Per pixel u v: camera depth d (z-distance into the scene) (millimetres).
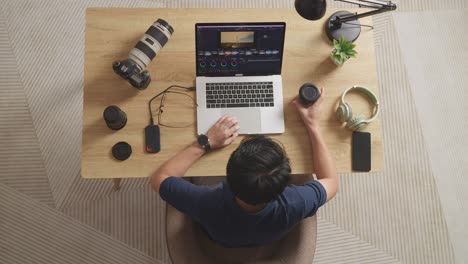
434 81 2471
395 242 2225
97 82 1617
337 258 2186
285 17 1727
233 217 1220
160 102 1611
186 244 1426
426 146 2369
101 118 1587
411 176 2320
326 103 1649
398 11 2555
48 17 2434
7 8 2430
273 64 1592
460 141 2387
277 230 1264
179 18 1696
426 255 2217
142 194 2203
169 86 1628
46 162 2234
